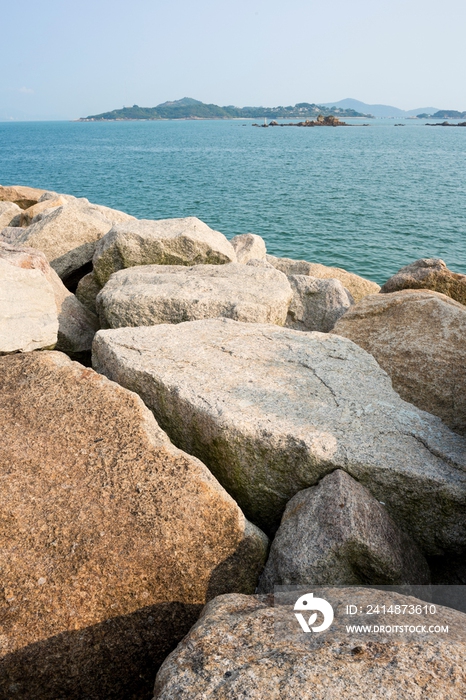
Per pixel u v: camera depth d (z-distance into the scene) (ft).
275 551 12.40
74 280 30.63
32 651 9.68
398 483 13.33
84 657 10.06
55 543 10.66
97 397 14.10
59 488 11.67
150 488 11.84
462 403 17.07
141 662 10.56
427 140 422.00
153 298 21.79
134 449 12.73
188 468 12.43
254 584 12.25
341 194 118.73
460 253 66.85
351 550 11.72
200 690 7.79
